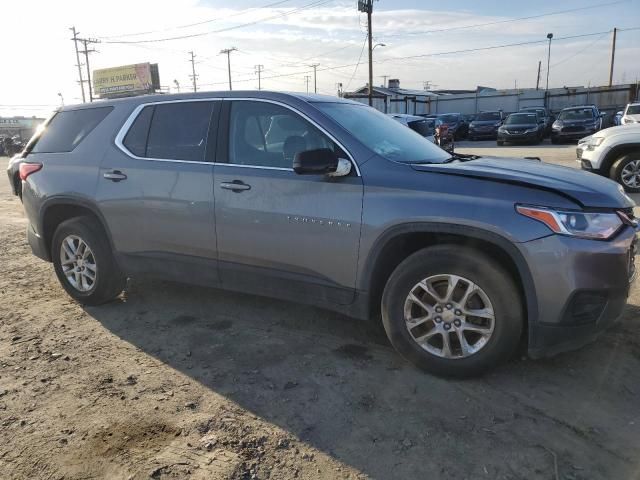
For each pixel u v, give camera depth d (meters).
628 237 3.14
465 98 47.38
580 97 42.72
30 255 6.94
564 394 3.19
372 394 3.25
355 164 3.52
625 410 3.02
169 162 4.23
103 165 4.54
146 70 51.34
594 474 2.51
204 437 2.85
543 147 24.03
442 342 3.38
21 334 4.28
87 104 4.93
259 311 4.64
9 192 13.92
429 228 3.24
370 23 35.94
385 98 44.31
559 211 2.99
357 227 3.43
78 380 3.49
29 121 63.81
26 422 3.02
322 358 3.74
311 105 3.81
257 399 3.22
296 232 3.66
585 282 2.98
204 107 4.18
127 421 3.00
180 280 4.33
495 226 3.06
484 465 2.60
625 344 3.79
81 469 2.61
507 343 3.18
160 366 3.67
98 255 4.67
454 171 3.32
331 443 2.79
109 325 4.43
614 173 9.90
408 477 2.53
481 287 3.17
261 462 2.65
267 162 3.83
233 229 3.92
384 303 3.50
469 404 3.11
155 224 4.29
